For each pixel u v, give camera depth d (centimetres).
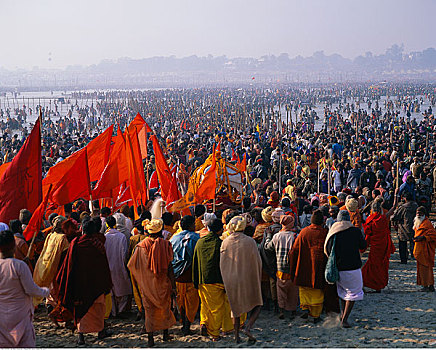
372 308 855
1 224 790
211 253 727
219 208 1120
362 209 1143
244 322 771
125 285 838
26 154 827
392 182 1631
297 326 779
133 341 745
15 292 613
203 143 2666
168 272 731
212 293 730
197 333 778
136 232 852
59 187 905
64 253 761
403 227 1184
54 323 821
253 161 2098
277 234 812
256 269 721
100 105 9012
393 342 684
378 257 943
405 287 1004
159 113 6994
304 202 1155
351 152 2272
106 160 1064
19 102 13925
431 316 798
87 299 721
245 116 5909
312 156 2169
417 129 3816
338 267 748
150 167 1584
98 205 916
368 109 9144
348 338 708
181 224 796
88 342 742
